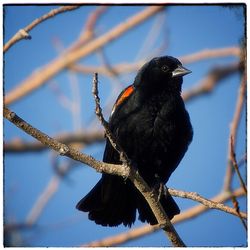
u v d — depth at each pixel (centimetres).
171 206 934
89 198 948
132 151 970
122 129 962
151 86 978
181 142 985
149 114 962
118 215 963
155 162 984
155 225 957
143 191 784
